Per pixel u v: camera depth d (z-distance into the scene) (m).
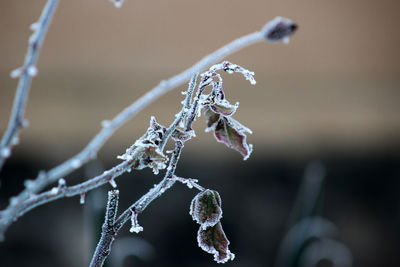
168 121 2.09
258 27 2.12
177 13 2.07
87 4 2.03
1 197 2.00
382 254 2.12
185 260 2.00
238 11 2.09
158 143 0.61
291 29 0.57
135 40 2.09
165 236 2.00
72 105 2.10
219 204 0.63
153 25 2.08
